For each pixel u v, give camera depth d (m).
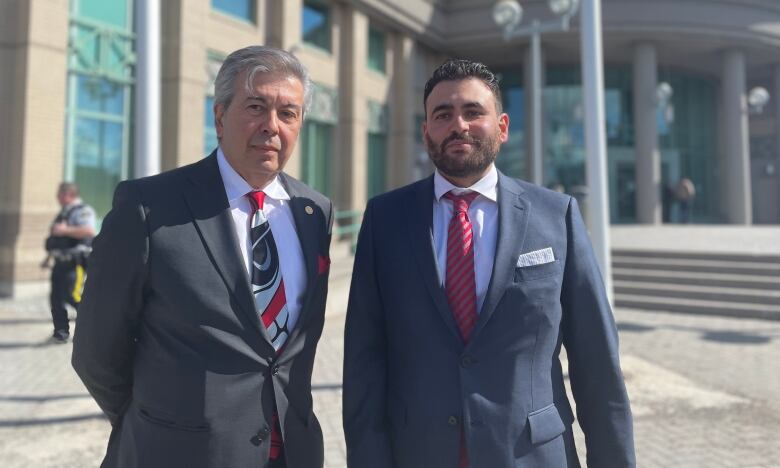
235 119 1.69
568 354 1.86
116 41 11.03
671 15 20.33
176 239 1.60
